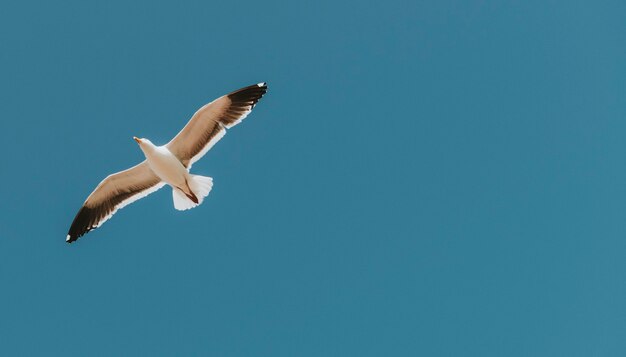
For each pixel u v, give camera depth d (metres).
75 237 17.45
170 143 16.39
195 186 16.48
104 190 17.05
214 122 16.50
